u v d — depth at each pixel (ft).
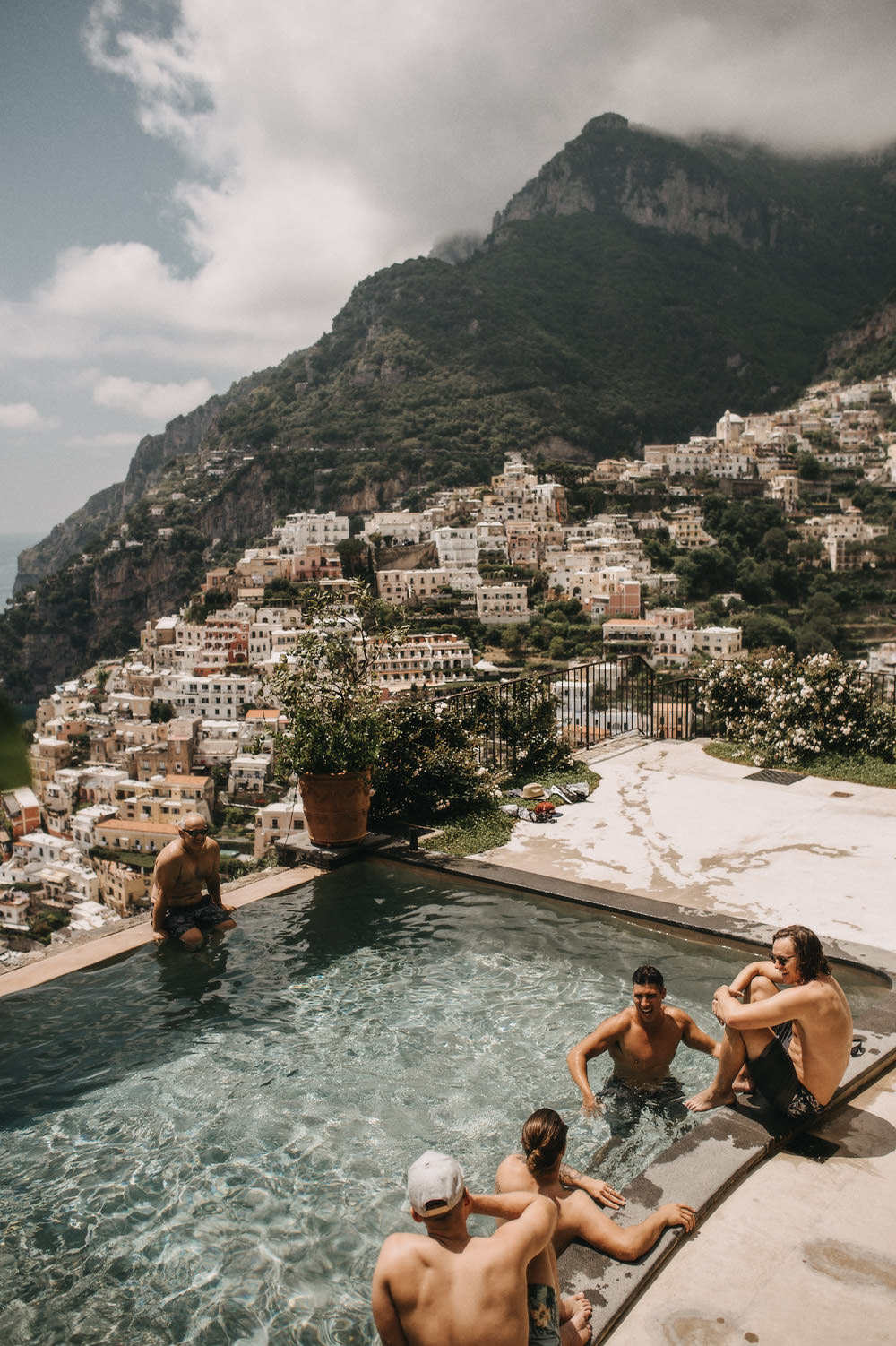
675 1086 15.52
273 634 352.08
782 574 446.60
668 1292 10.69
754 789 34.63
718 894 23.73
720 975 19.60
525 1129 11.79
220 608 440.86
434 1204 8.93
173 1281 11.40
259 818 209.77
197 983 19.81
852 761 37.63
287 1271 11.54
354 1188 13.04
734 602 418.92
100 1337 10.56
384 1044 17.04
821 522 496.23
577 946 21.25
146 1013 18.51
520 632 369.09
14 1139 14.33
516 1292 8.96
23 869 217.56
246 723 310.65
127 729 309.63
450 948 21.31
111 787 259.80
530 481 552.82
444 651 314.14
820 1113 14.19
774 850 27.43
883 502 521.65
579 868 26.04
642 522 493.36
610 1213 11.80
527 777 36.32
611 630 355.15
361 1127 14.48
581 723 46.42
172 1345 10.44
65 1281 11.44
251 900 24.84
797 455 591.78
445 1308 8.81
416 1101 15.17
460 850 27.78
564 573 417.08
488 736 36.70
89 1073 16.25
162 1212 12.66
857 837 28.50
